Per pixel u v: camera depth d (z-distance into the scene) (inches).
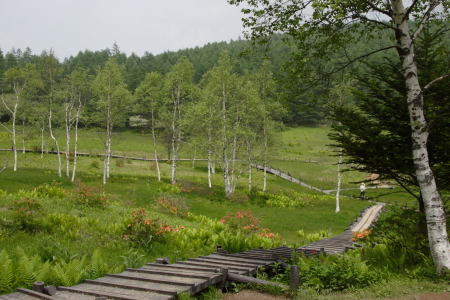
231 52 5310.0
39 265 237.8
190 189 1317.7
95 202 713.0
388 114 344.2
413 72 295.3
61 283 226.1
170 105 1589.6
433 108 296.4
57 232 425.1
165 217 756.6
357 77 360.5
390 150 329.4
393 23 331.3
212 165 2025.1
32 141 2236.7
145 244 406.9
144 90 1561.3
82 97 1455.5
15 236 381.4
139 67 4940.9
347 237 663.1
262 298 228.8
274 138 1557.6
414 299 209.6
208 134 1427.2
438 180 320.2
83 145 2363.4
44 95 1363.2
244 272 265.0
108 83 1368.1
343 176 1273.4
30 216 427.5
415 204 381.7
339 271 247.6
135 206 886.4
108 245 389.1
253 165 1632.6
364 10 307.0
